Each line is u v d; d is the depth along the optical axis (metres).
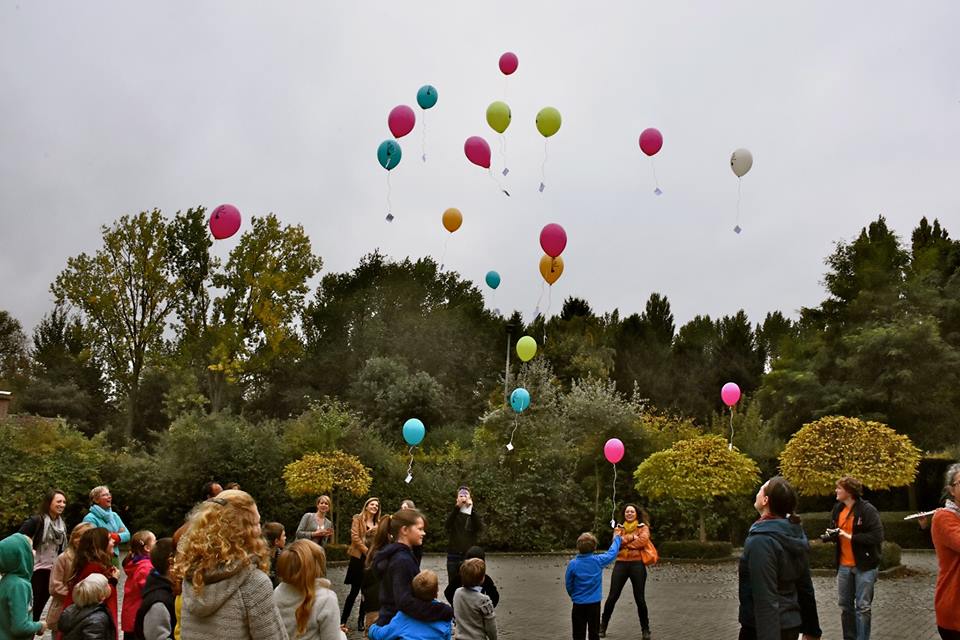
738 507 26.12
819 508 27.77
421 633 5.62
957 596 5.24
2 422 24.59
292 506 24.25
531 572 19.66
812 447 18.72
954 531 5.22
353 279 56.88
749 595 4.85
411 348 50.91
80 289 38.41
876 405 30.30
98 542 6.89
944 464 27.09
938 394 29.55
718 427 33.16
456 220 14.70
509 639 10.23
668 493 22.23
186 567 3.41
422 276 57.56
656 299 64.75
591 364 45.44
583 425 28.25
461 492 10.70
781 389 33.62
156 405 46.16
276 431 25.70
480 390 48.53
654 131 13.22
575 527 26.55
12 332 57.50
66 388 46.94
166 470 24.56
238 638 3.39
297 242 39.59
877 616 11.66
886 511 27.61
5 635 6.04
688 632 10.59
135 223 39.12
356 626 10.95
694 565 21.19
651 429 28.66
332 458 22.39
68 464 24.31
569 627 11.20
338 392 50.00
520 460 27.12
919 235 42.78
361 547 10.42
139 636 5.34
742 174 12.62
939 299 33.12
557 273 13.67
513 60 13.13
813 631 4.91
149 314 39.34
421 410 42.38
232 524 3.49
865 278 35.12
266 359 39.81
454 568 10.47
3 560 6.11
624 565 10.14
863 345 30.59
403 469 25.52
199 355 39.53
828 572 18.03
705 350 60.22
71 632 5.55
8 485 22.94
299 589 4.64
